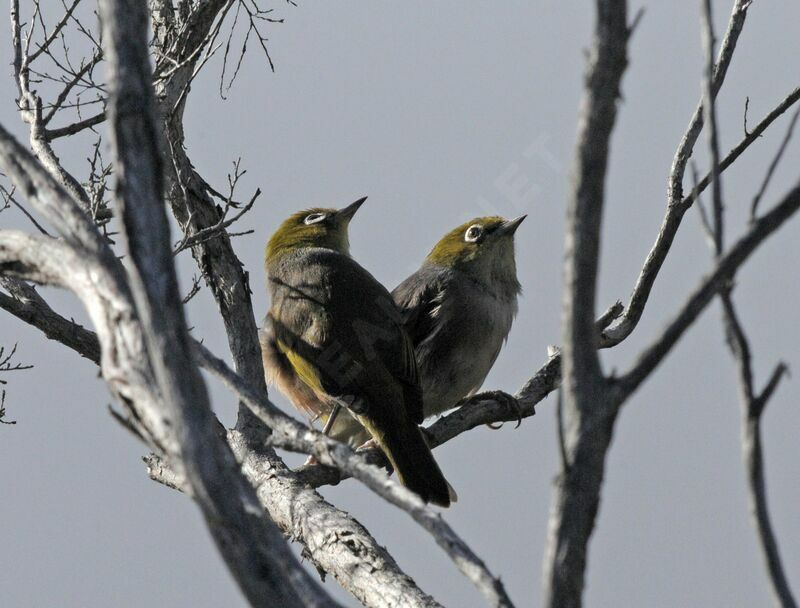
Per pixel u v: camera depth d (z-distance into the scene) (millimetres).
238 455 12500
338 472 12469
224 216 12969
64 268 6410
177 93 13609
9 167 6641
